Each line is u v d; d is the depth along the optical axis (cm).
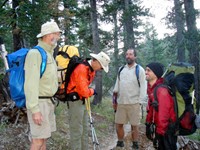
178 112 364
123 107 617
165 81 381
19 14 845
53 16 959
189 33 1273
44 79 362
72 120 482
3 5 827
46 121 369
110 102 1645
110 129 895
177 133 372
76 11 1464
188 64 384
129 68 618
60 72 453
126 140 712
